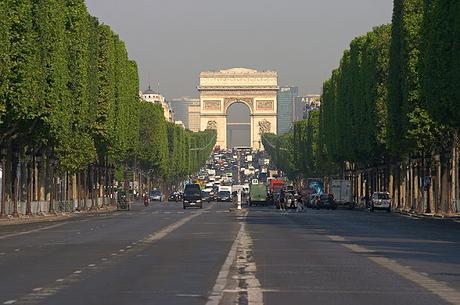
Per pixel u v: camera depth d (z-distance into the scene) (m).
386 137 192.38
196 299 41.94
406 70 170.62
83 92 176.25
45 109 145.12
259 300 41.41
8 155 151.75
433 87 137.12
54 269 56.81
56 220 151.12
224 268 57.31
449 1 131.38
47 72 146.62
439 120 139.88
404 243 84.31
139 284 48.25
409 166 199.88
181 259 64.19
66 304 40.28
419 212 183.62
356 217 164.50
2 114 127.50
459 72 127.50
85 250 73.31
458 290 45.75
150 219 146.75
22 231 108.19
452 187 181.00
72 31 172.38
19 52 128.25
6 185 152.75
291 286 47.25
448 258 66.38
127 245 79.38
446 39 132.12
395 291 45.31
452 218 159.38
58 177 196.50
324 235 97.25
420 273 54.59
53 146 174.00
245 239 88.44
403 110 172.62
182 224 124.44
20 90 129.75
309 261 62.84
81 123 177.25
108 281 49.81
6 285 47.88
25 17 128.25
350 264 60.62
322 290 45.59
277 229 110.19
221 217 155.25
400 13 176.00
